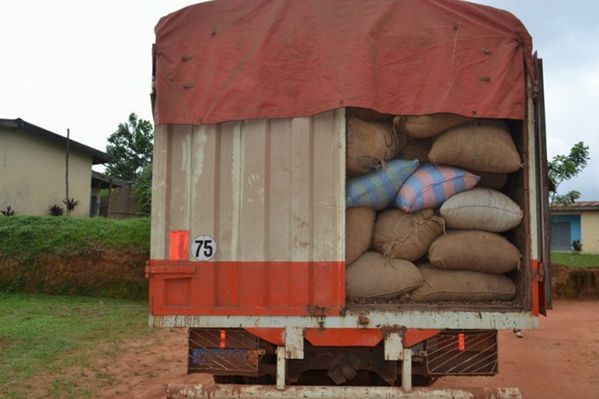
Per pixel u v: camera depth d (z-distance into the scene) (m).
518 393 3.88
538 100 4.17
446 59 4.06
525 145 4.13
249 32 4.16
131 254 11.12
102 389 5.45
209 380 5.88
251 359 4.13
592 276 14.09
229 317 4.04
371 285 4.07
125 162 38.94
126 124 39.56
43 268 11.11
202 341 4.18
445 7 4.11
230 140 4.15
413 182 4.21
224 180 4.14
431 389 3.91
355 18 4.07
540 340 8.48
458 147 4.14
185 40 4.24
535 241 4.09
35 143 18.77
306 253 3.99
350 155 4.12
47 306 9.66
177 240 4.12
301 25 4.10
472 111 4.02
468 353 4.12
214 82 4.15
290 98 4.07
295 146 4.05
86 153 21.11
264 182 4.07
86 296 11.05
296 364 4.30
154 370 6.26
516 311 3.99
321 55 4.04
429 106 4.02
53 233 11.49
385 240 4.23
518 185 4.36
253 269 4.05
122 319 8.92
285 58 4.09
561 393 5.65
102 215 23.97
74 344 7.06
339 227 3.97
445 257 4.11
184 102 4.18
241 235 4.08
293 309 3.98
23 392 5.13
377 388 3.91
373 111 4.18
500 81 4.06
